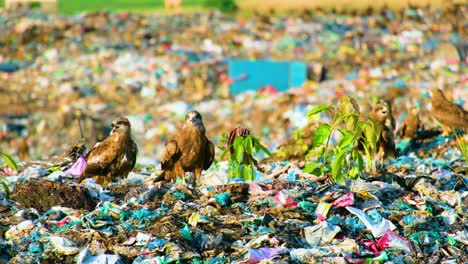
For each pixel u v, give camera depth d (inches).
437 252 360.8
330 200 396.8
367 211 389.1
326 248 355.9
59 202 402.0
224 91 1443.2
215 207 391.5
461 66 1512.1
